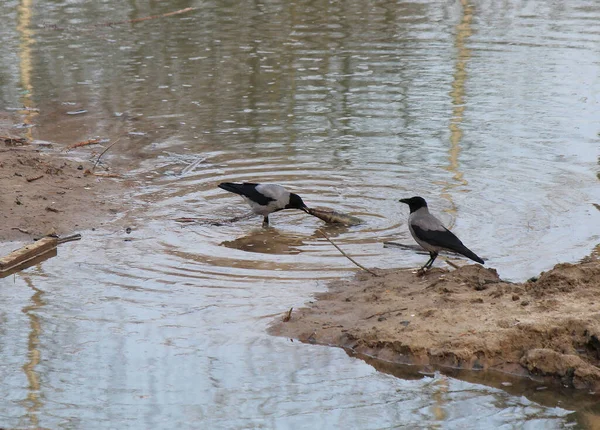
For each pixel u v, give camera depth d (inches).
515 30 1165.1
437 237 482.6
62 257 534.0
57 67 1000.9
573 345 400.2
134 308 464.1
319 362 405.7
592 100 856.9
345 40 1118.4
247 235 572.1
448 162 698.2
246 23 1222.3
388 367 401.4
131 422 354.3
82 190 647.8
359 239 562.3
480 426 352.5
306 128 788.6
